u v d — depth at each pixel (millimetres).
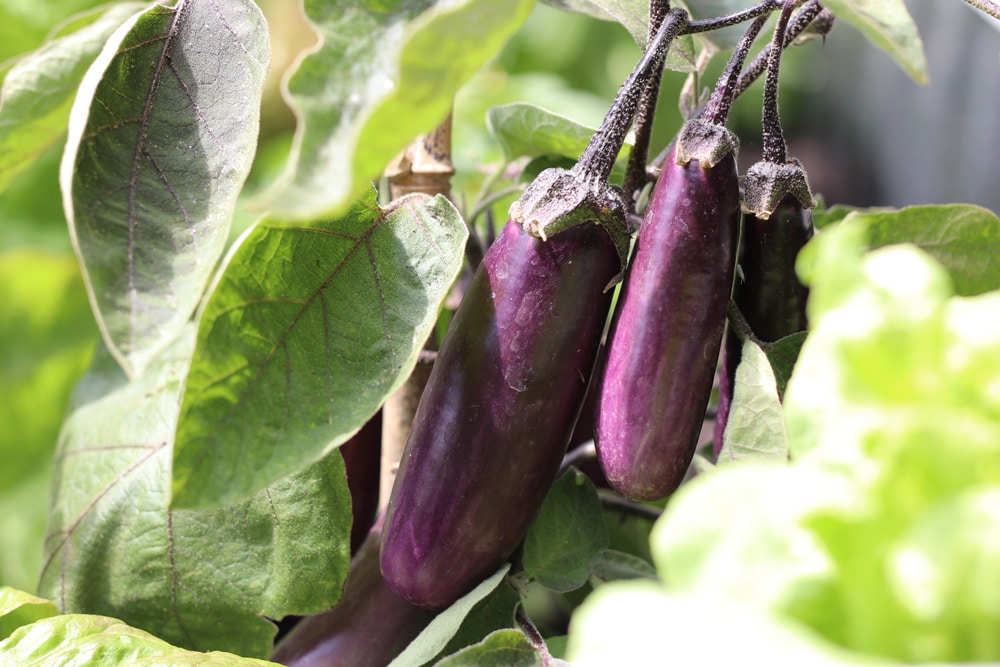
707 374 722
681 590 599
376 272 747
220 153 728
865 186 3021
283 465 710
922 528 587
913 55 673
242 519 799
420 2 699
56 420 1657
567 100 2221
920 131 2348
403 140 659
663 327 717
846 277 619
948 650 583
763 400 735
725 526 601
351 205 748
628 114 729
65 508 847
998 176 1685
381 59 689
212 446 708
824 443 610
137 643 766
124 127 729
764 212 744
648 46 745
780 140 753
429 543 738
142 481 826
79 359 1646
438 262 745
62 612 829
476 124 1882
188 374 711
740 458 735
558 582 780
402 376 722
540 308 722
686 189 720
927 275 614
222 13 743
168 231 713
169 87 739
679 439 723
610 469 733
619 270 729
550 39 2906
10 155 827
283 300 734
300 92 677
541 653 749
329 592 792
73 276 1694
